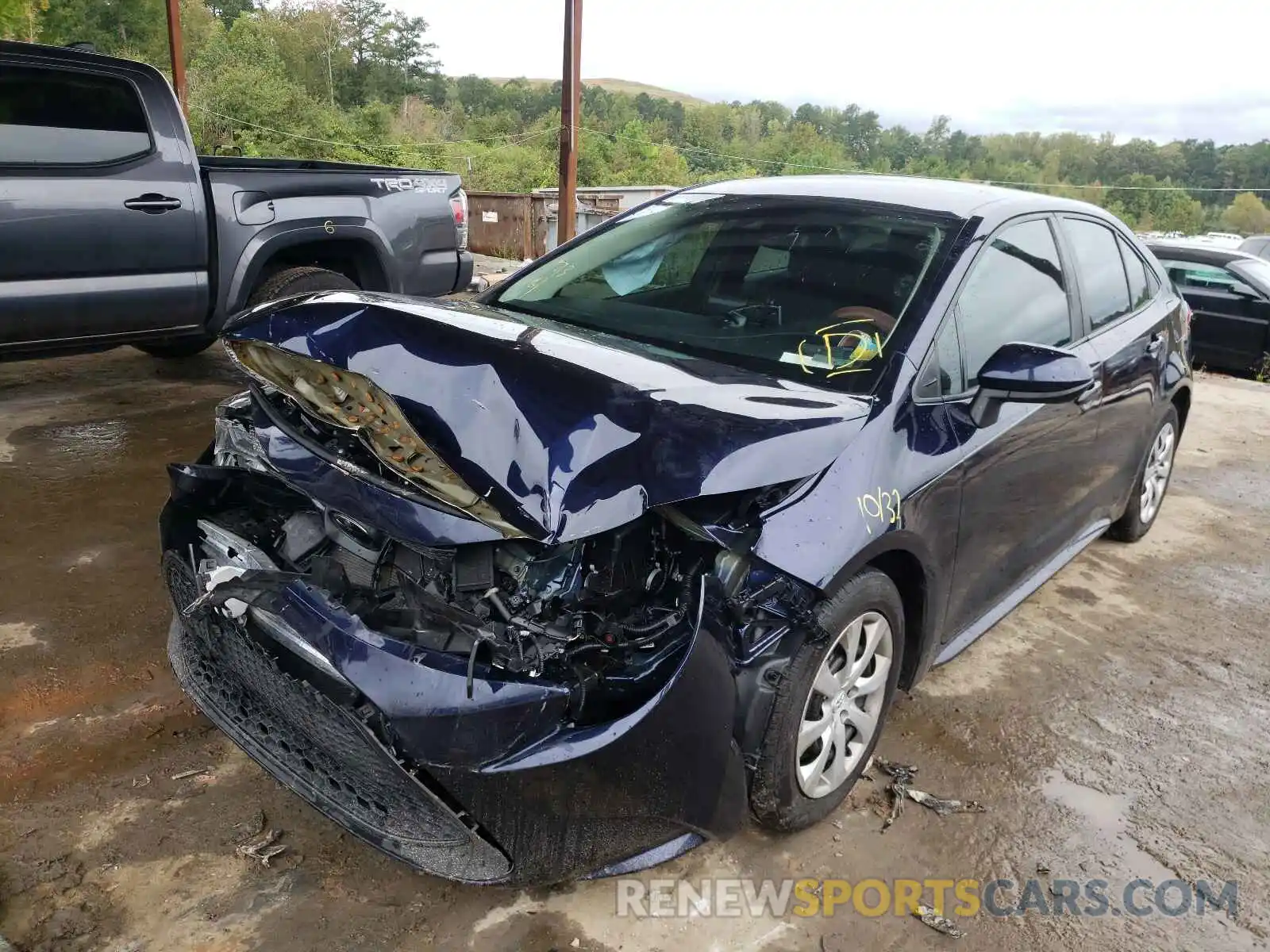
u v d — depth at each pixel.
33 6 27.88
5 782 2.60
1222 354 10.45
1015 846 2.71
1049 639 4.01
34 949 2.10
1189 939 2.42
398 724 1.93
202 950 2.13
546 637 2.00
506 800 1.97
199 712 2.97
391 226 6.14
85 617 3.44
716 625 2.17
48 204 4.71
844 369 2.75
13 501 4.37
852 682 2.64
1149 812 2.91
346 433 2.27
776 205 3.46
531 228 14.73
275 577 2.12
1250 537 5.42
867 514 2.43
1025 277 3.37
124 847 2.41
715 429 2.19
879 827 2.74
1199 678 3.77
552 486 1.96
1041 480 3.43
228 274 5.45
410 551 2.18
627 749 2.01
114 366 6.82
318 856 2.43
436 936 2.22
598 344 2.60
